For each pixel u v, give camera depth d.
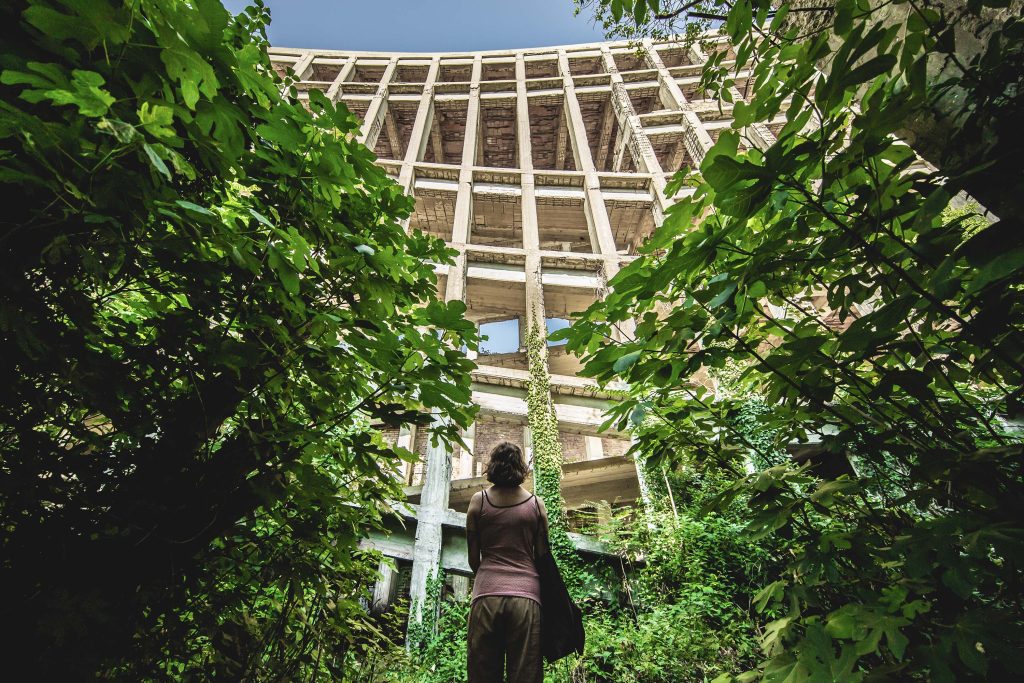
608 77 19.30
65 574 1.11
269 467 1.46
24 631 0.99
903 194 1.14
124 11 0.94
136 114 1.02
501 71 21.67
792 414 1.69
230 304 1.44
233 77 1.26
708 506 1.81
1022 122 0.98
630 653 4.60
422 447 12.73
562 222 17.00
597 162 22.02
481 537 2.27
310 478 1.51
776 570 5.03
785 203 1.27
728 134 1.07
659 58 19.81
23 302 1.00
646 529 6.38
